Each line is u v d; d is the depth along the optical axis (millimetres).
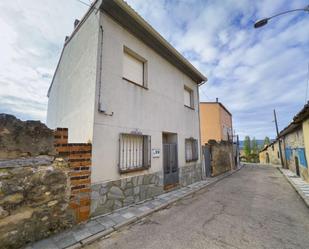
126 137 5418
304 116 7859
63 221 3533
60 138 3643
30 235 3053
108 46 4969
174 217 4434
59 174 3549
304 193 6785
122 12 5191
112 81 4977
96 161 4305
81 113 5039
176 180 7570
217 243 3164
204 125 18219
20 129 3086
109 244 3154
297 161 11992
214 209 5055
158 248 3010
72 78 6086
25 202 3045
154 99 6613
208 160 11578
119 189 4859
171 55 7578
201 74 9727
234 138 26969
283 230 3688
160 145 6707
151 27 5930
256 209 5062
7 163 2891
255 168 20359
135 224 4008
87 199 3984
